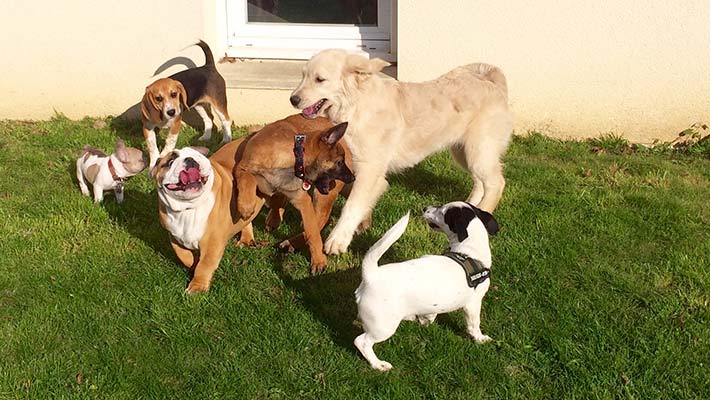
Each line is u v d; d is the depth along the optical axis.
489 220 2.09
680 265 2.43
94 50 3.73
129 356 2.04
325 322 2.18
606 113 3.52
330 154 2.26
